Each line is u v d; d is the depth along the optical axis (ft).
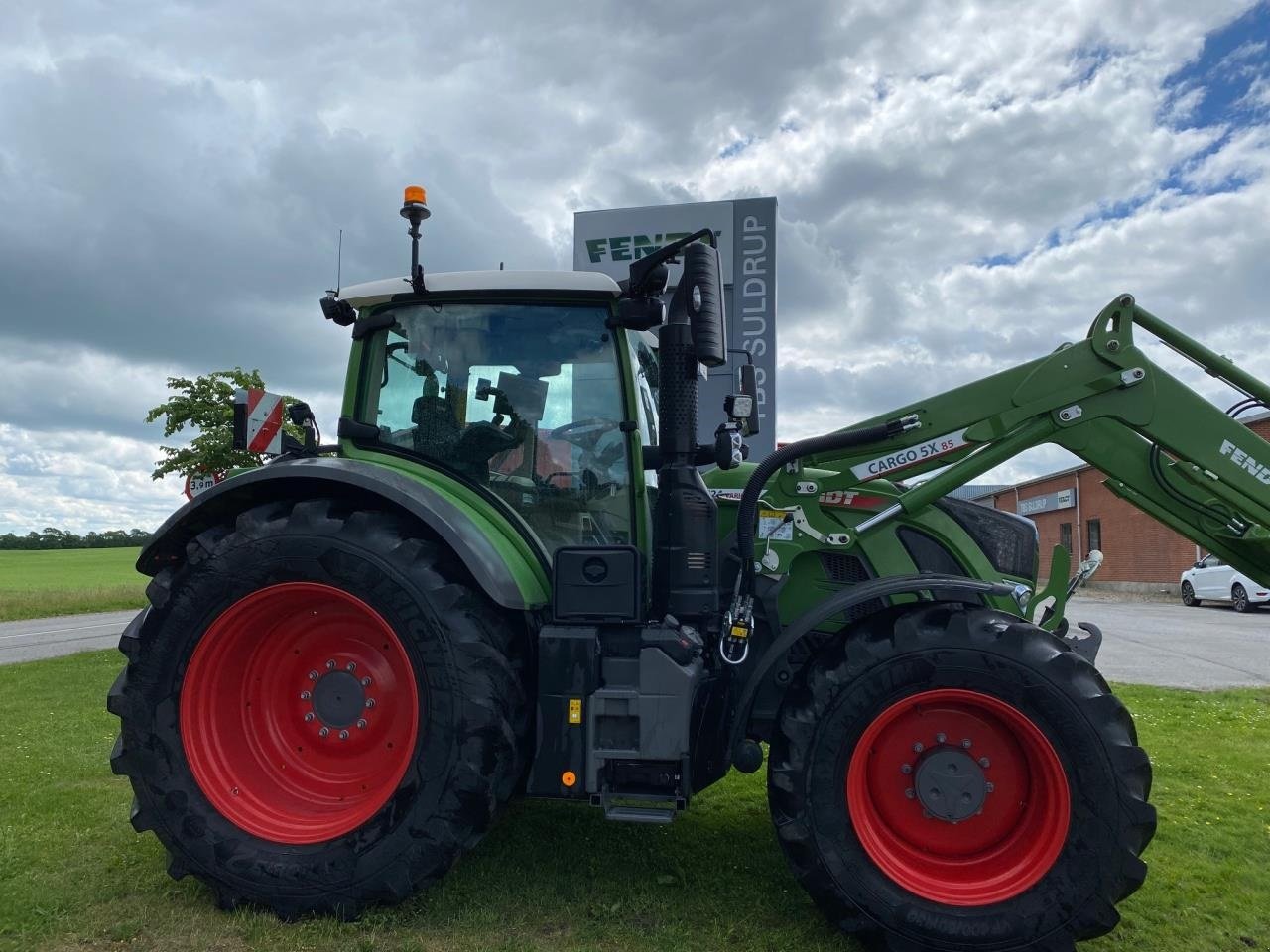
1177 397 10.90
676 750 9.48
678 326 10.75
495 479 11.50
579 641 9.84
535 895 10.30
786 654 11.57
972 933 8.87
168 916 9.68
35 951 8.89
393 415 11.84
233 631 10.37
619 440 11.30
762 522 11.97
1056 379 11.24
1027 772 9.45
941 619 9.52
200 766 10.19
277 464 11.04
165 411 34.35
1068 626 12.27
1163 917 10.18
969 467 11.37
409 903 9.89
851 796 9.46
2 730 19.20
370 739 10.45
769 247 32.01
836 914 9.28
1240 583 60.95
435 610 9.67
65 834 12.17
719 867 11.35
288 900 9.63
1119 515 91.25
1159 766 16.79
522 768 10.05
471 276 11.37
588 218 33.09
